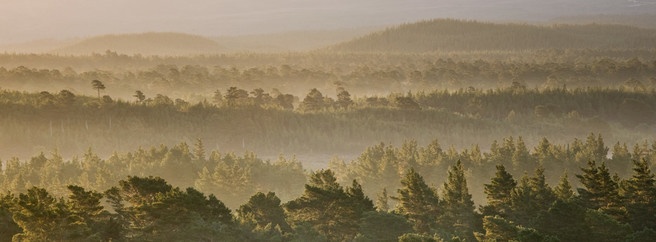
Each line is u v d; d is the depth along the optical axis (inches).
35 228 5649.6
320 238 7234.3
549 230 7160.4
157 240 6235.2
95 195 6535.4
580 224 7037.4
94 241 5738.2
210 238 6225.4
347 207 7824.8
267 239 6879.9
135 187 7037.4
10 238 6141.7
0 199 6673.2
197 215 6387.8
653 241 6742.1
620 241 6924.2
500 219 6963.6
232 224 6860.2
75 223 5733.3
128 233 6461.6
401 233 7308.1
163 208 6328.7
